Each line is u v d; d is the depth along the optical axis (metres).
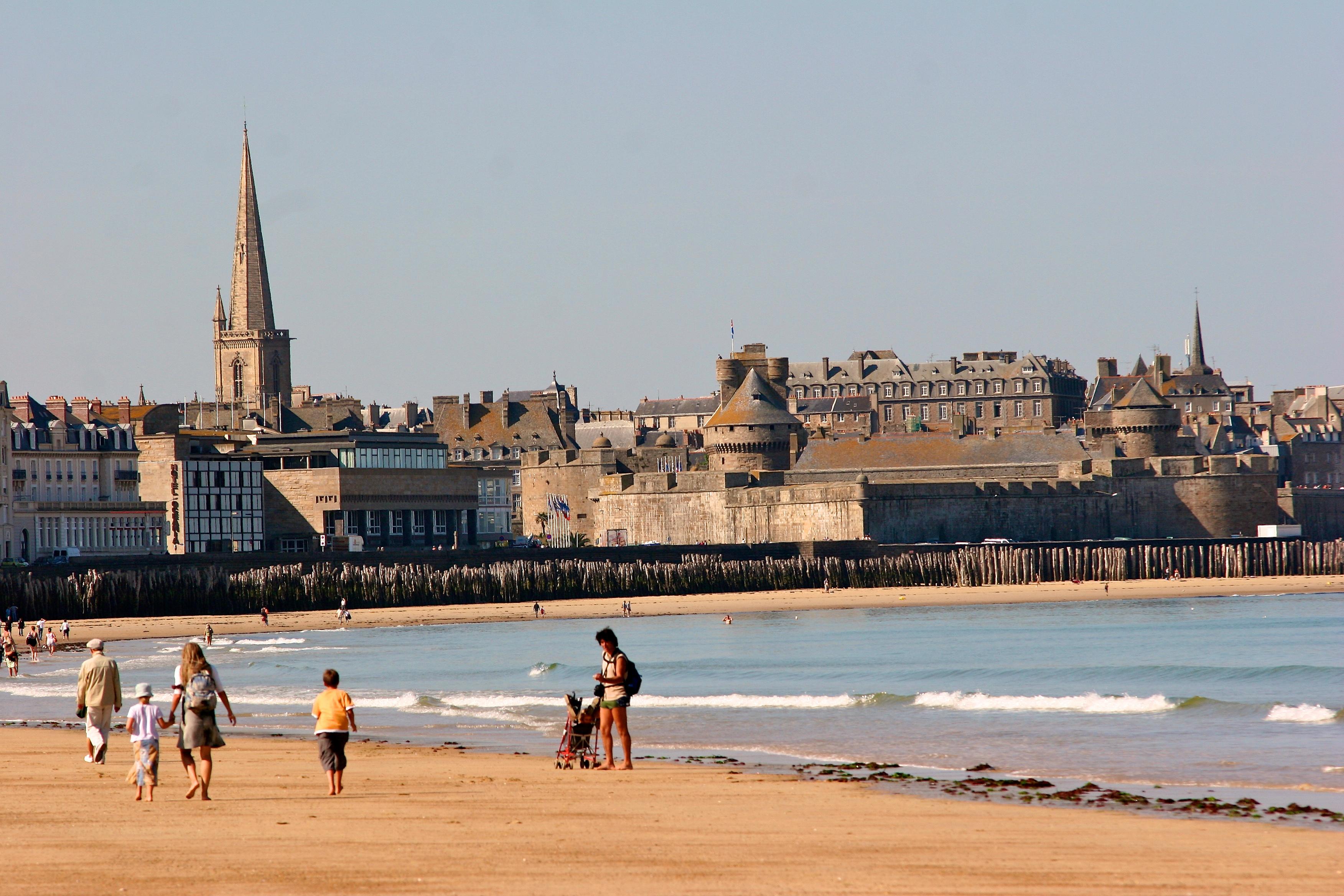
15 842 76.19
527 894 65.12
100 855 72.69
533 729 151.38
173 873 68.50
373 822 83.19
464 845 76.06
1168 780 115.94
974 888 67.62
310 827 81.06
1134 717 164.38
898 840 79.19
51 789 96.38
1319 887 68.50
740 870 70.69
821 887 67.25
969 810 90.69
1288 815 93.94
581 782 102.56
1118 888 68.00
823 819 86.25
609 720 112.12
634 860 72.69
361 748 127.25
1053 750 136.12
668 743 142.38
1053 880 69.50
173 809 87.69
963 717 164.50
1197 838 81.19
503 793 96.56
